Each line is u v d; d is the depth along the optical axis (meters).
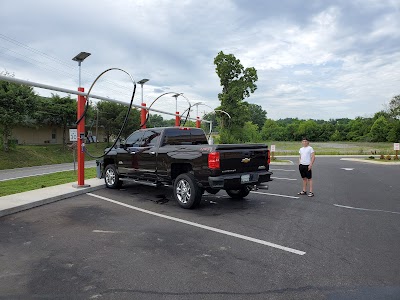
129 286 3.47
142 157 8.63
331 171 17.14
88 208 7.36
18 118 31.77
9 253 4.50
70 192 8.84
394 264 4.06
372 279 3.63
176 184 7.46
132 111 52.59
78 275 3.77
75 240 5.06
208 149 6.80
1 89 31.16
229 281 3.58
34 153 35.34
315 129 103.19
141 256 4.36
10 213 6.83
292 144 78.25
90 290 3.39
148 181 8.70
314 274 3.76
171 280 3.61
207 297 3.22
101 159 11.84
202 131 9.39
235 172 7.06
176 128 8.60
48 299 3.20
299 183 11.93
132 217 6.52
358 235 5.30
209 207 7.48
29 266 4.05
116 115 52.00
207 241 4.98
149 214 6.77
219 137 40.03
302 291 3.35
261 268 3.94
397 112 89.19
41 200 7.76
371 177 14.17
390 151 38.75
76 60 9.67
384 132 86.25
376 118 97.75
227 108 40.19
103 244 4.86
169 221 6.20
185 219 6.34
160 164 8.05
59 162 35.84
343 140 99.81
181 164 7.62
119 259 4.25
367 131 94.81
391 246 4.76
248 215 6.69
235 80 41.34
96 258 4.30
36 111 36.78
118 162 9.68
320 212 7.00
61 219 6.37
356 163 23.66
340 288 3.41
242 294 3.28
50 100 42.12
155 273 3.80
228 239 5.08
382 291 3.34
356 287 3.43
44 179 13.59
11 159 30.61
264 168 7.82
